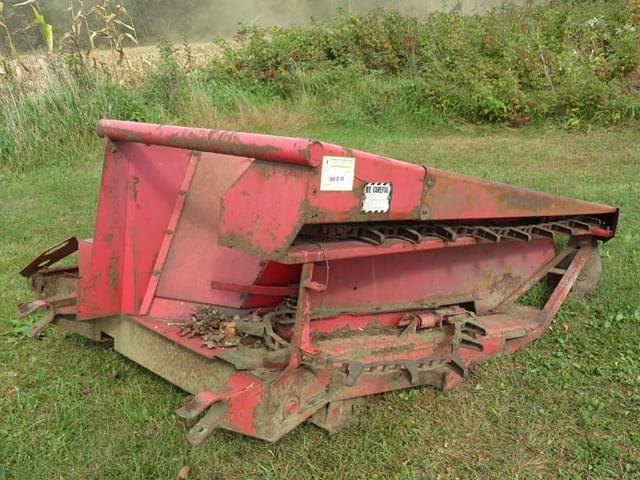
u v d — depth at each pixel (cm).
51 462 320
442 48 1391
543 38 1376
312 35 1445
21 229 684
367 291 389
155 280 383
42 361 415
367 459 326
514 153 1021
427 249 373
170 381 346
